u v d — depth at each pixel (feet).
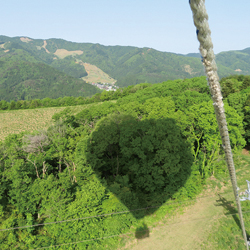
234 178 14.58
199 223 97.66
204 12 9.78
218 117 12.87
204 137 122.42
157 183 109.70
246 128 169.17
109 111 209.05
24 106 512.22
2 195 116.98
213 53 10.88
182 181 111.96
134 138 123.03
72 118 229.04
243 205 103.14
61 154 139.54
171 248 87.81
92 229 93.15
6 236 90.84
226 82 266.57
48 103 527.81
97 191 97.45
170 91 286.25
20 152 156.15
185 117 125.08
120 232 98.02
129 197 99.86
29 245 90.84
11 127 409.49
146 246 90.48
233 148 141.69
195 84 289.33
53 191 96.12
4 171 121.19
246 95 181.98
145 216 104.78
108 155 155.94
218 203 107.86
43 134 165.99
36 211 109.29
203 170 129.08
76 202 94.58
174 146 108.37
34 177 139.54
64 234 92.22
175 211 106.73
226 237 87.86
